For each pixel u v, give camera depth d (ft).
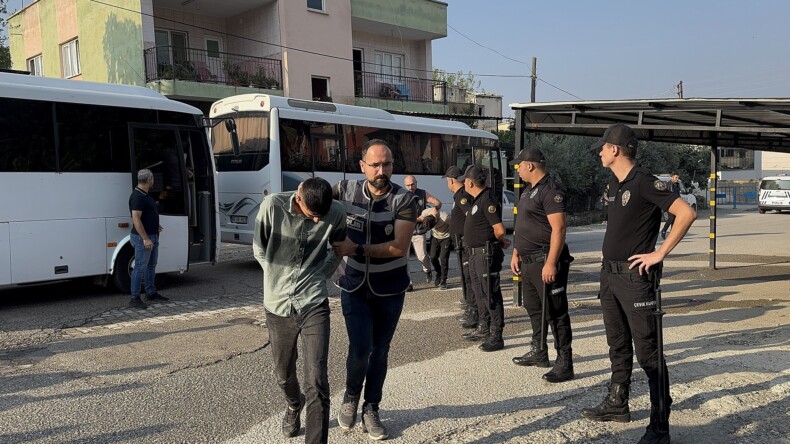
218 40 72.69
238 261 43.57
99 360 19.35
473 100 110.32
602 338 21.85
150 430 13.83
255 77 65.62
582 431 13.67
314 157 40.01
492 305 20.12
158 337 22.26
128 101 30.27
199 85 60.64
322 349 11.71
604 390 16.31
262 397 16.03
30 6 78.74
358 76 80.74
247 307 27.81
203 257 33.99
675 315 25.22
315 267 12.19
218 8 68.80
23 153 26.99
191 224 33.37
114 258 29.68
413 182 25.96
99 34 66.23
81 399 15.83
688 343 20.57
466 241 20.58
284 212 11.92
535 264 17.02
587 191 95.35
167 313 26.43
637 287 12.87
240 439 13.38
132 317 25.64
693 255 46.21
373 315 13.10
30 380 17.37
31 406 15.31
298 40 68.74
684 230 12.28
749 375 17.01
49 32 75.51
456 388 16.55
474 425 14.03
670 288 32.01
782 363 18.02
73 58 72.74
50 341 21.74
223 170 40.93
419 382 17.06
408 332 22.99
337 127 41.65
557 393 16.12
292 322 12.04
